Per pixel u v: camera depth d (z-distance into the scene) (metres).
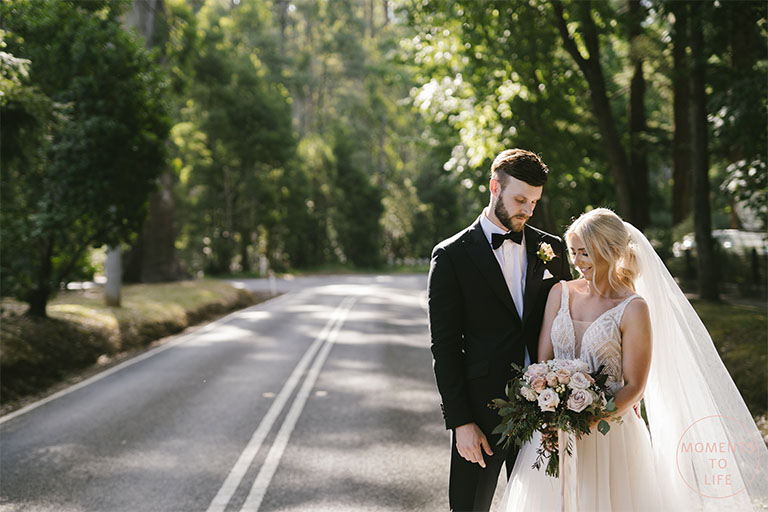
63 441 7.71
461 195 63.84
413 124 71.00
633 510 3.71
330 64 75.44
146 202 15.49
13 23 12.53
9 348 11.64
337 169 59.53
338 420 8.39
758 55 15.52
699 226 16.02
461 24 18.52
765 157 12.38
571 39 17.45
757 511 3.91
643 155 22.28
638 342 3.57
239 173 50.69
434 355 3.80
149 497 5.89
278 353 13.89
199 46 30.80
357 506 5.61
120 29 14.39
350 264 60.69
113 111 14.02
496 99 19.11
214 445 7.41
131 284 29.70
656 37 17.70
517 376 3.70
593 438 3.67
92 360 13.79
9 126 10.42
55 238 14.43
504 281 3.79
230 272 49.44
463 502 3.90
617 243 3.65
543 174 3.71
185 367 12.49
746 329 11.02
